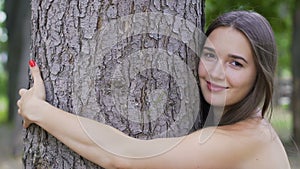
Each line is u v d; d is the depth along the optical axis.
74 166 1.95
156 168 1.83
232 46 1.94
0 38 20.41
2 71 29.58
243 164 1.93
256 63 1.96
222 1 7.45
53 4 1.99
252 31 1.93
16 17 10.88
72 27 1.96
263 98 2.04
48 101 1.99
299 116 8.77
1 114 19.31
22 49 8.77
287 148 2.54
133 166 1.83
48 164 2.00
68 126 1.85
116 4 1.92
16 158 8.31
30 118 1.91
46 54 2.01
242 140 1.93
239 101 2.02
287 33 10.47
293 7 9.38
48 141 1.99
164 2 1.98
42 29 2.03
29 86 2.09
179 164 1.83
